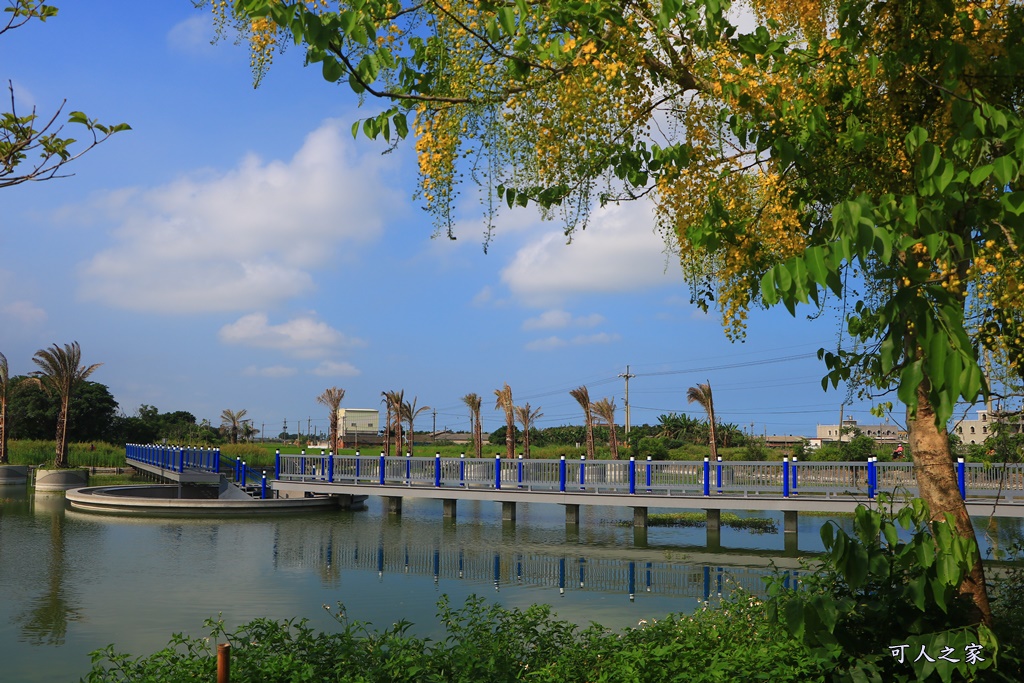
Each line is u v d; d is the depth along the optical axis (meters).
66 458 41.06
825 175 4.55
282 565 14.37
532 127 4.45
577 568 14.31
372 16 3.66
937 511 4.88
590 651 5.98
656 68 4.51
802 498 18.66
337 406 50.50
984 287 4.79
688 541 18.33
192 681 5.21
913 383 2.68
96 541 17.36
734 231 4.70
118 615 10.15
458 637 6.57
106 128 3.39
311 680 5.35
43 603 10.90
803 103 4.21
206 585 12.30
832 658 4.77
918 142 3.31
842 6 4.15
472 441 64.12
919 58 3.93
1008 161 2.99
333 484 25.53
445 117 4.41
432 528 20.77
